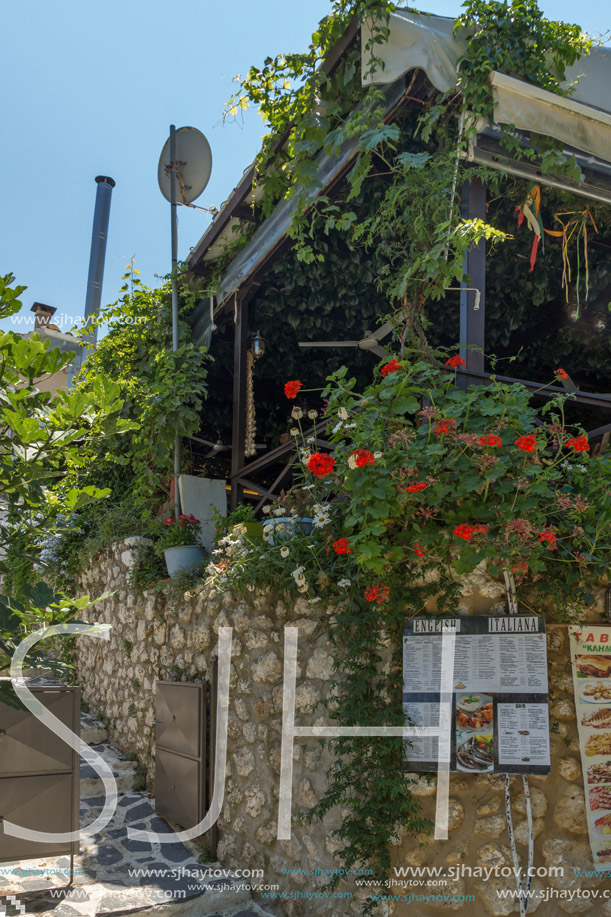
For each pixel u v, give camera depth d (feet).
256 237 22.82
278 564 15.17
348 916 12.96
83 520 27.37
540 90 15.30
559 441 13.10
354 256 23.08
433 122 15.61
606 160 16.38
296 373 30.19
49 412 7.95
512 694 12.99
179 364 25.26
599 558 13.21
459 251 14.94
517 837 12.73
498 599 13.47
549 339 27.58
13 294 8.03
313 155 18.51
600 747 13.21
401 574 13.57
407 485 12.60
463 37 15.64
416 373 14.76
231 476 25.03
